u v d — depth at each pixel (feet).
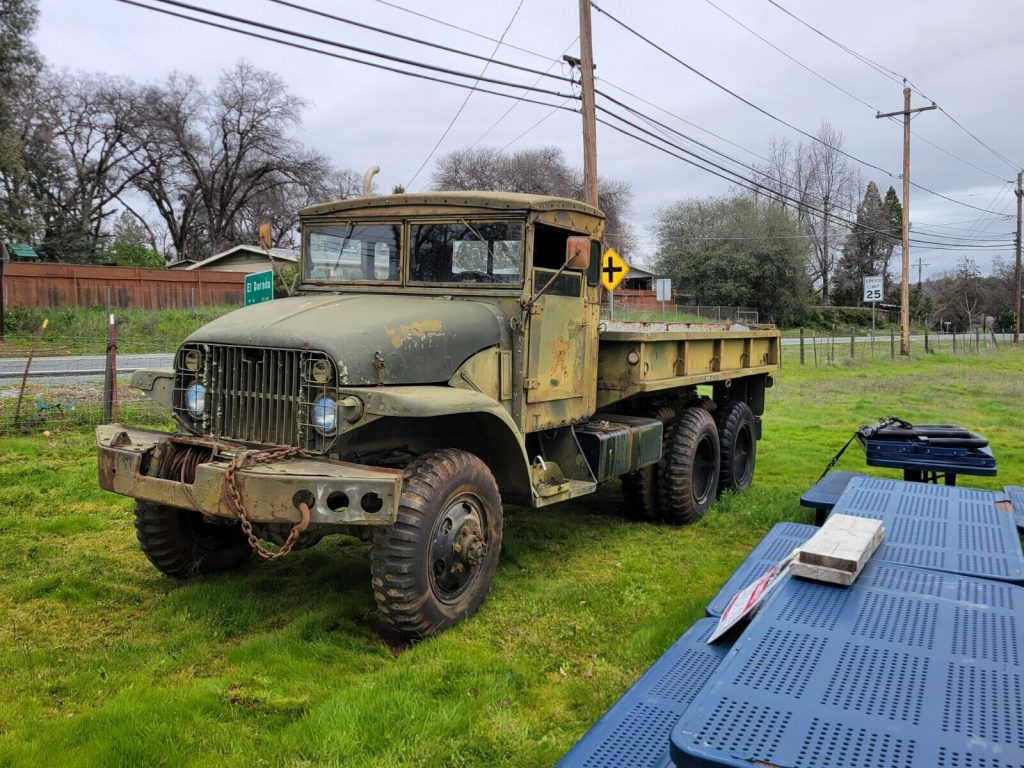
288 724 10.69
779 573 11.68
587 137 48.06
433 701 11.22
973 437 22.34
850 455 32.14
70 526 19.33
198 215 173.37
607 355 19.80
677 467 20.92
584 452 18.02
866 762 6.60
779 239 147.33
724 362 24.56
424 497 12.92
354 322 13.64
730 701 7.63
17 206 106.22
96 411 31.89
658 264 154.40
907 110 92.22
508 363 15.81
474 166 161.48
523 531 20.42
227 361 13.80
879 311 191.31
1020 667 8.34
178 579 16.10
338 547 18.49
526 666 12.37
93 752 9.70
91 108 151.33
